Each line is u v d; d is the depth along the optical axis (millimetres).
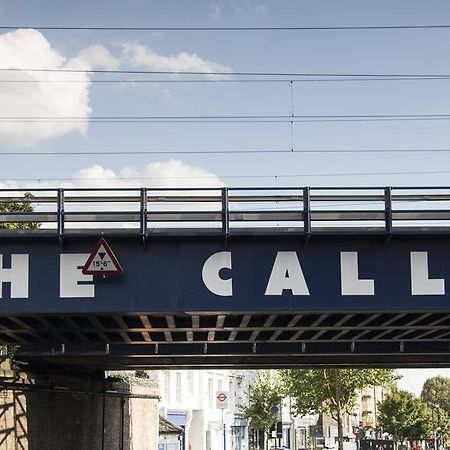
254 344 26812
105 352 26547
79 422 30578
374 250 19219
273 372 74312
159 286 18844
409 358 31297
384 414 97375
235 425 75812
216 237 18969
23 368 27266
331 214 19000
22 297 18703
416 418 96625
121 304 18750
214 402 68250
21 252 18875
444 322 22578
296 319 21391
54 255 18906
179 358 29938
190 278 18906
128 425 36000
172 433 46688
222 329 22828
